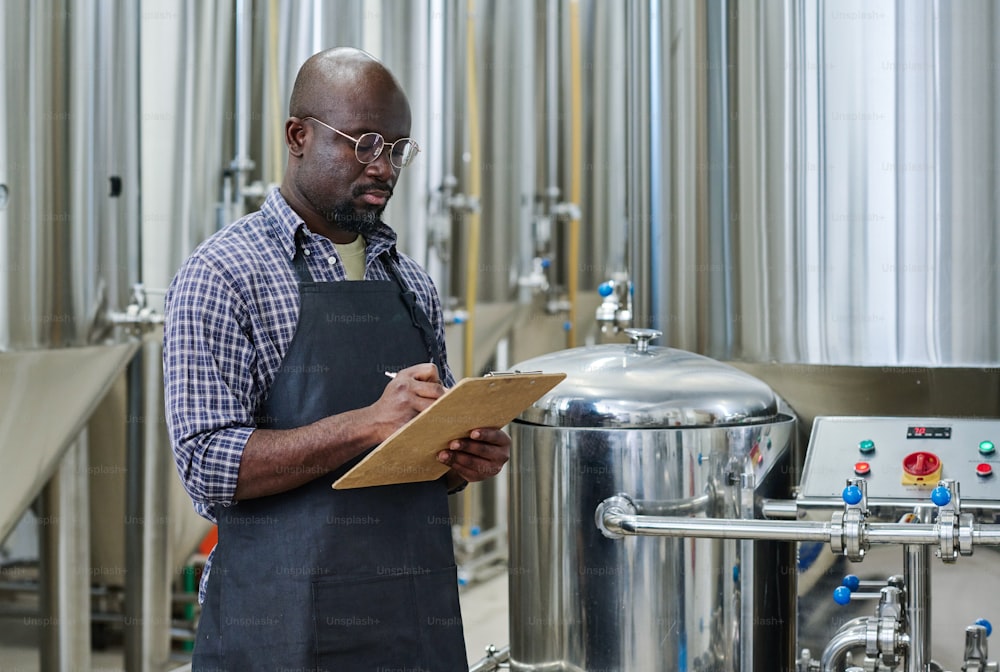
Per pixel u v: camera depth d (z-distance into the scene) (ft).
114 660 11.35
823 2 7.24
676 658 6.47
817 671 6.77
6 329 8.29
